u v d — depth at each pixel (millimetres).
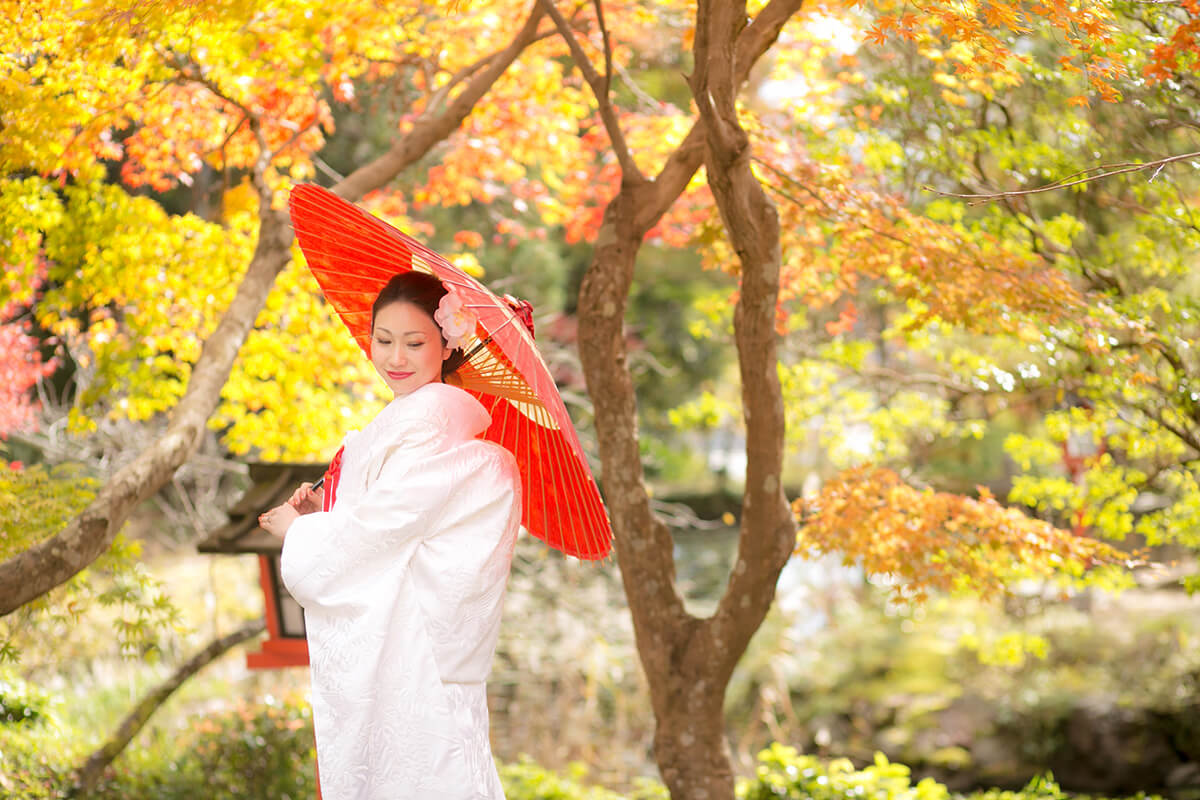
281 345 5383
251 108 5262
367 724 2168
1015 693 10336
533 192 6285
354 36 4996
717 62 3439
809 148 5453
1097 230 5508
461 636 2268
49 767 5266
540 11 4859
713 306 6164
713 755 4301
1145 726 9703
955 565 4656
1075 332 4375
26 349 5309
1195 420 4723
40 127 3982
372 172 4852
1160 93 4422
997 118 5574
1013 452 5609
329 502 2426
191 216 5062
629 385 4273
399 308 2346
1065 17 3213
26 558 3361
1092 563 4805
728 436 18766
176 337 5133
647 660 4316
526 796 6176
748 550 4113
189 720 6863
